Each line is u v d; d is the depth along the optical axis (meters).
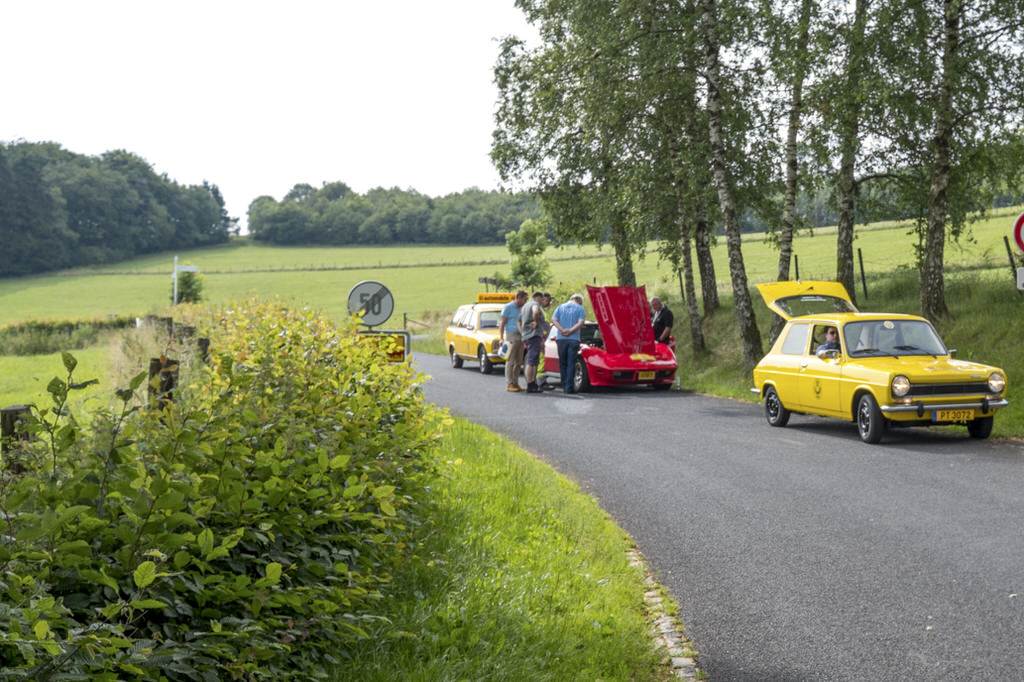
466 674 6.19
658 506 12.63
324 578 6.27
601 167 40.47
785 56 28.31
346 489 6.49
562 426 20.86
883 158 33.41
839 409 18.69
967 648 7.25
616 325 29.19
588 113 34.84
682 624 7.95
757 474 14.80
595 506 12.34
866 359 18.61
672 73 32.06
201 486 5.70
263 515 5.94
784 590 8.88
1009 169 31.50
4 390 27.08
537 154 45.31
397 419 10.23
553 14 40.94
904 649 7.27
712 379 31.75
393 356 15.37
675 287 54.72
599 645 7.04
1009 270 31.91
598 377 28.86
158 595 4.82
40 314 134.62
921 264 35.94
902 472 14.66
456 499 11.18
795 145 31.38
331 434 7.34
